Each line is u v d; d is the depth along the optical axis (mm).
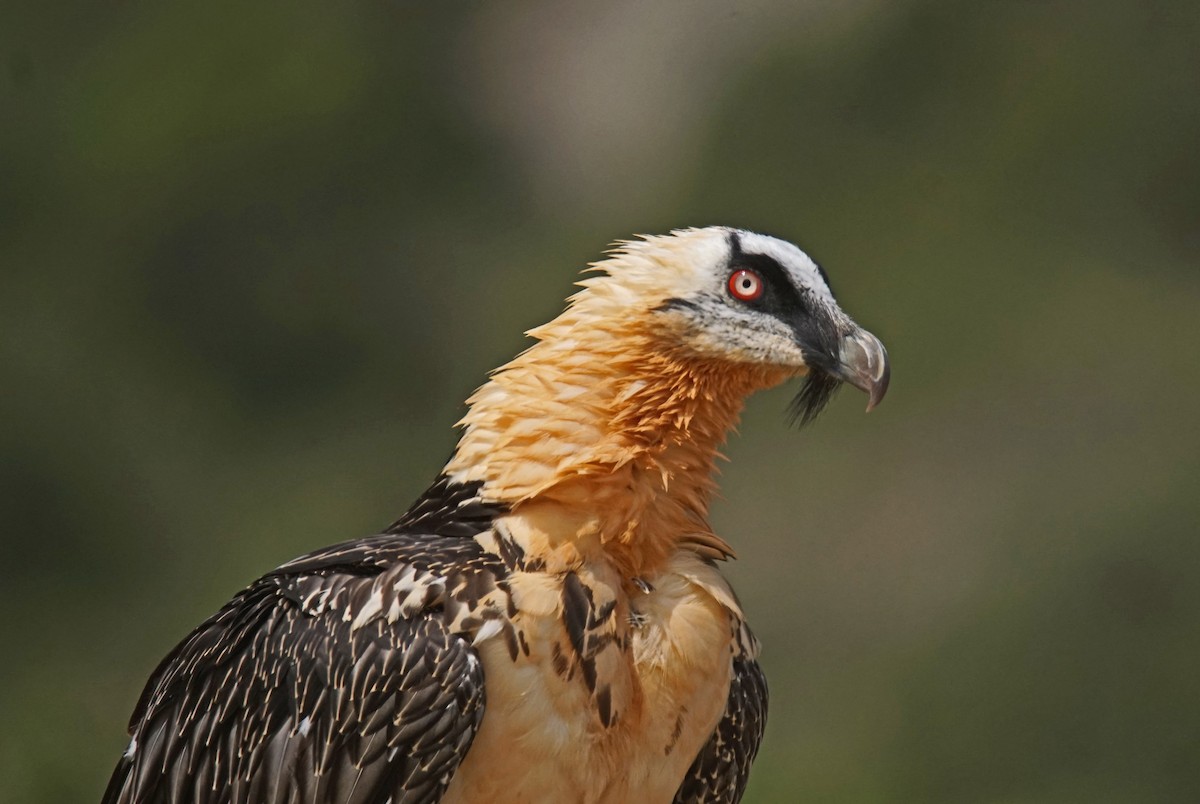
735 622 5719
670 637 5375
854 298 19484
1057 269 19578
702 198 20281
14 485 17938
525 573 5281
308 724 5355
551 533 5328
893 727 15930
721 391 5734
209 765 5598
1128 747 15695
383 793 5281
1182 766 15711
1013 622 16516
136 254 19859
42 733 16609
